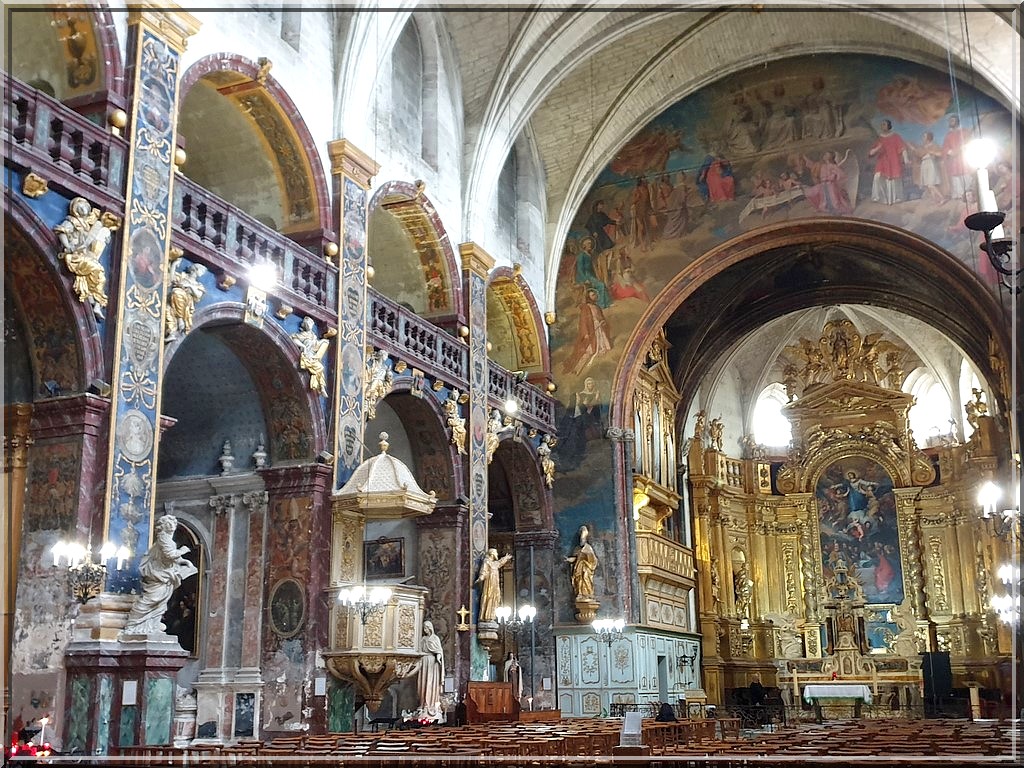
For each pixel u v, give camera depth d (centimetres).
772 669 3578
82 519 1180
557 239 2803
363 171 1856
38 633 1180
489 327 2733
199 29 1469
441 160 2262
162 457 1783
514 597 2605
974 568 3466
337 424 1705
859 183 2580
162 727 1210
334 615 1644
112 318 1246
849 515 3741
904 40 2508
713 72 2714
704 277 2706
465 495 2139
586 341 2758
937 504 3612
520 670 2517
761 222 2659
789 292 3216
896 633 3578
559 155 2797
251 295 1528
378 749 1161
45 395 1223
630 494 2662
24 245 1173
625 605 2570
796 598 3722
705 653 3297
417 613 1764
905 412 3706
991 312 2372
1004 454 3247
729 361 3716
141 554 1241
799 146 2666
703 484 3516
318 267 1716
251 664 1644
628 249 2781
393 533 2147
